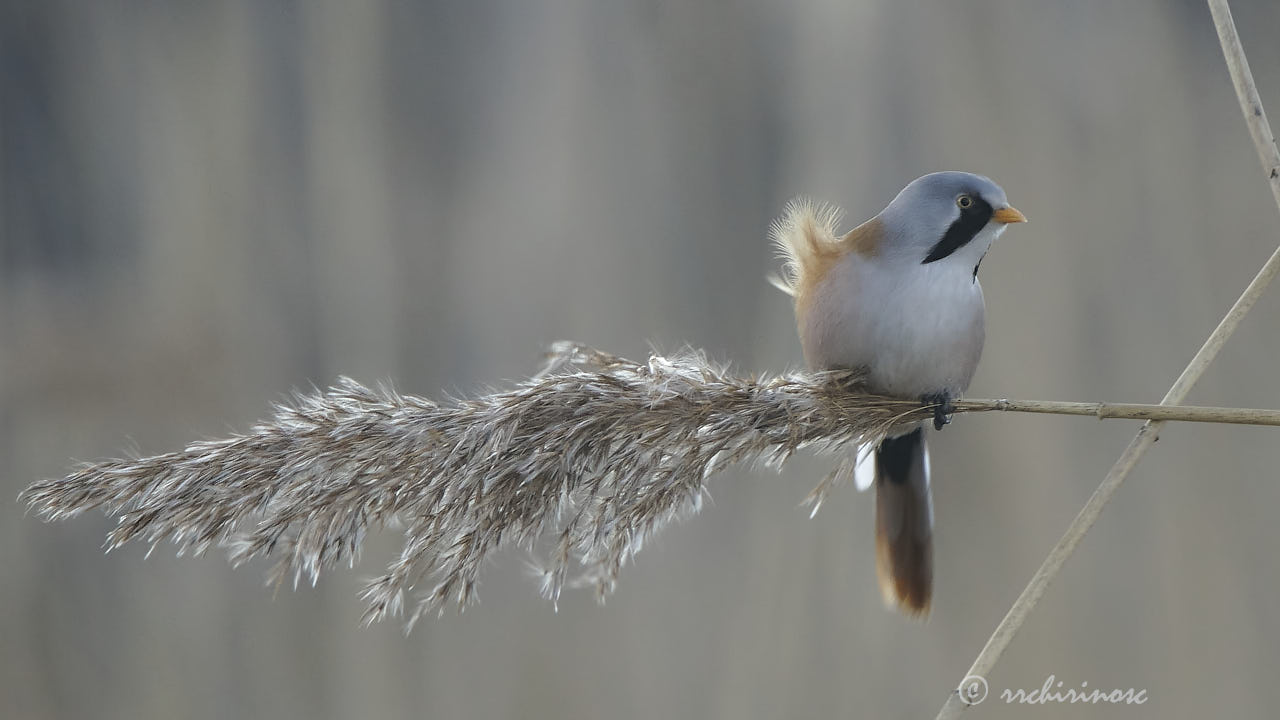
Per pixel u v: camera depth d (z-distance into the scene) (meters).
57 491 4.74
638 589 11.52
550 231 12.89
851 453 5.77
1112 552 11.41
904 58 12.30
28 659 13.55
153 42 15.20
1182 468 11.59
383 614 4.86
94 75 15.42
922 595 6.69
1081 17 12.40
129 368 14.53
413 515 4.94
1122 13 12.43
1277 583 11.33
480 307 13.11
